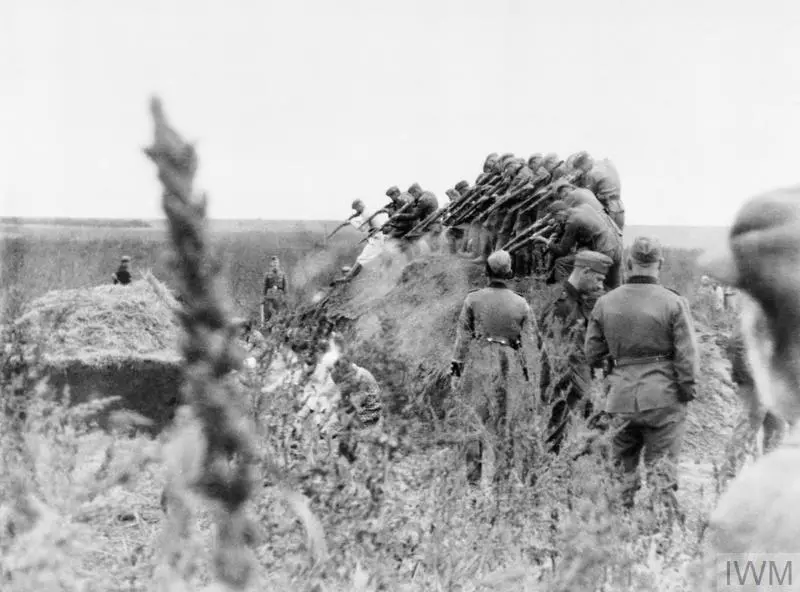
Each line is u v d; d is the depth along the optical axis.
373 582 3.61
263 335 5.56
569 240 15.50
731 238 1.74
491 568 4.46
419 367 13.09
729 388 14.89
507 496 5.53
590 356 10.33
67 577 2.13
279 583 2.65
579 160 19.39
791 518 1.71
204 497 1.34
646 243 10.02
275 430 4.18
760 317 1.76
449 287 18.30
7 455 2.22
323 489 3.64
